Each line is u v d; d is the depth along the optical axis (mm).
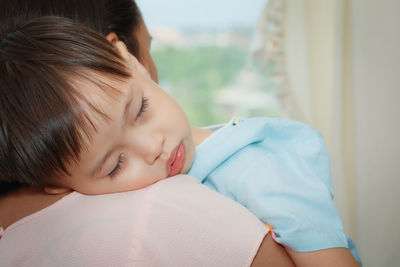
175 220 459
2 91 522
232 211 479
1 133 524
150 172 577
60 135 512
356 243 1272
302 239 546
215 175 662
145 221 461
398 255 1230
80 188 568
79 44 549
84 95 517
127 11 727
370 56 1109
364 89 1137
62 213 510
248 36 2039
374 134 1160
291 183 604
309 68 1241
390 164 1166
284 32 1256
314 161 685
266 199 581
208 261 437
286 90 1300
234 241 449
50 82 514
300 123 724
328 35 1191
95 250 448
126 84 560
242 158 651
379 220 1221
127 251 442
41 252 471
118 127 540
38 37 552
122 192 542
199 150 682
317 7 1198
